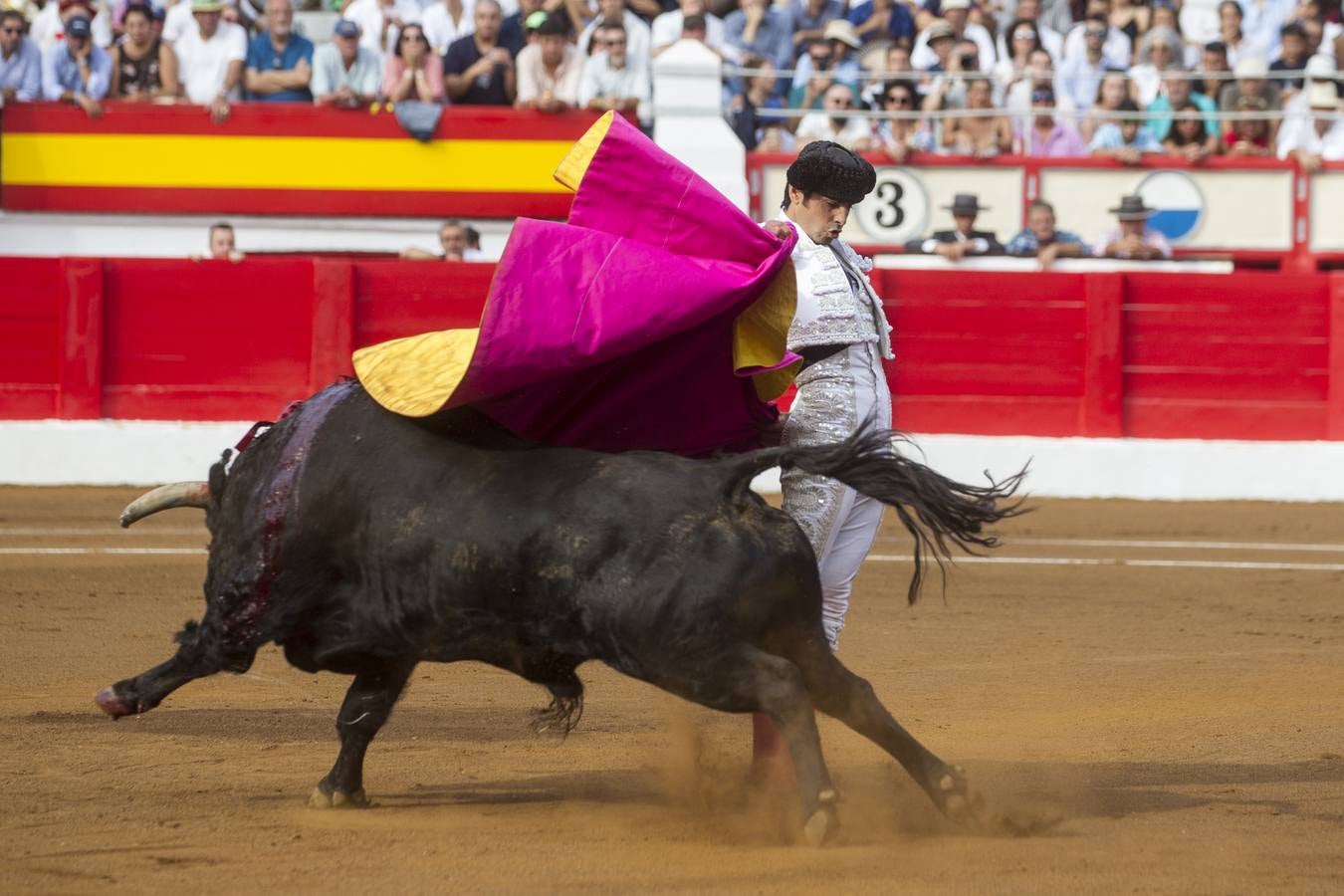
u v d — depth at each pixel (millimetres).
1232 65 43219
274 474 11680
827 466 11156
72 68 41750
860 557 12836
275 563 11586
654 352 11531
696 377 11750
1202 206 41000
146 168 41406
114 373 37188
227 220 41688
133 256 38938
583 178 11578
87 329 36875
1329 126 42344
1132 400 37688
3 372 37000
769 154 39844
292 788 13203
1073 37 42562
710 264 11438
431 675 18531
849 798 12844
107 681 17734
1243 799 13016
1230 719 16469
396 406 11430
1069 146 41344
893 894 10211
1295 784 13633
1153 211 40812
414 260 37688
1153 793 13227
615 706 16891
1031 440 37188
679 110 39406
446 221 41656
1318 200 41000
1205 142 41750
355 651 11766
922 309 37500
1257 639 21453
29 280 36875
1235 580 26516
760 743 13172
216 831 11750
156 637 20422
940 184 40531
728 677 10695
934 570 27266
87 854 11078
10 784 13141
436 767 14086
